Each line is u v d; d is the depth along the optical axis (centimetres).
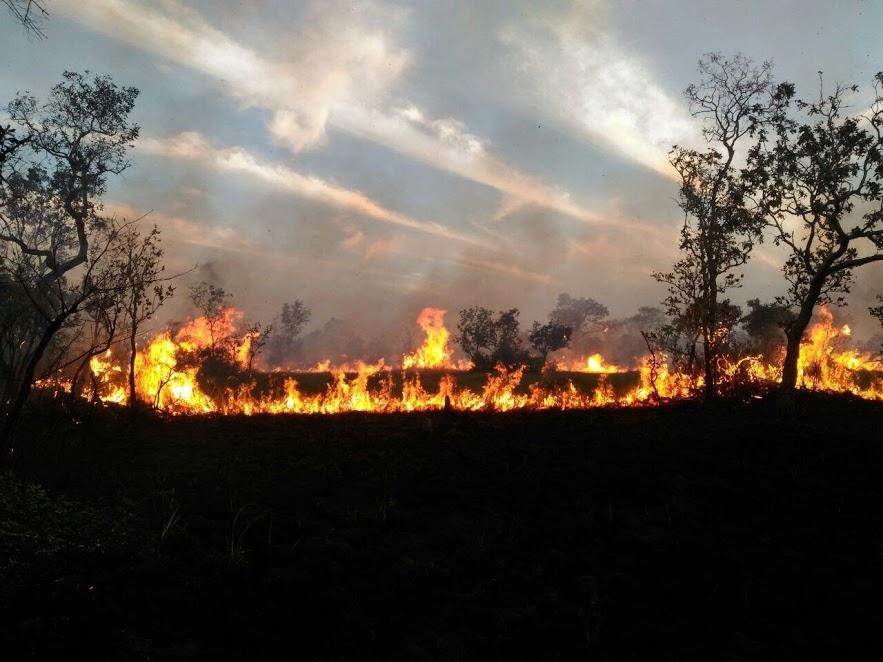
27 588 769
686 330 2797
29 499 1027
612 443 1792
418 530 1134
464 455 1658
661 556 1023
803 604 873
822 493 1318
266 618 793
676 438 1839
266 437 1942
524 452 1695
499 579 938
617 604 866
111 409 2097
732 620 837
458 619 823
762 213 2498
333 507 1229
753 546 1066
